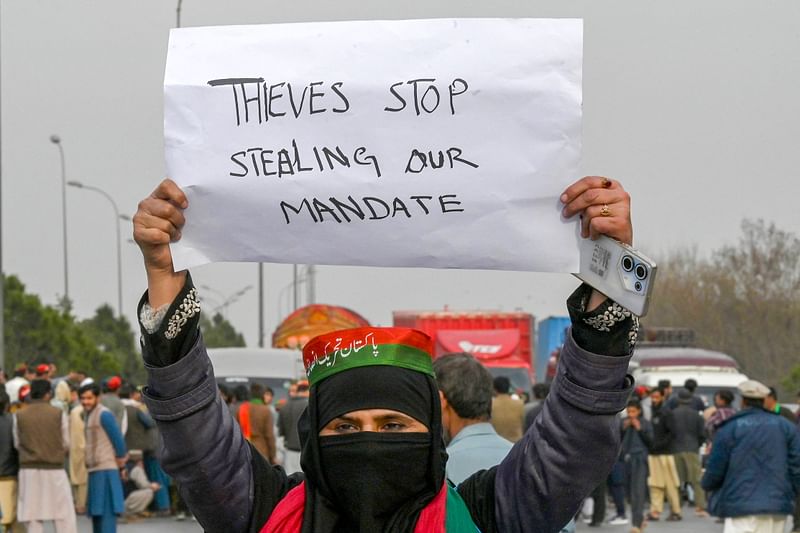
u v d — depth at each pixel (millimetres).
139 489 20500
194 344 3104
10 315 58781
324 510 3088
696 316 36000
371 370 3068
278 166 3129
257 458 3297
